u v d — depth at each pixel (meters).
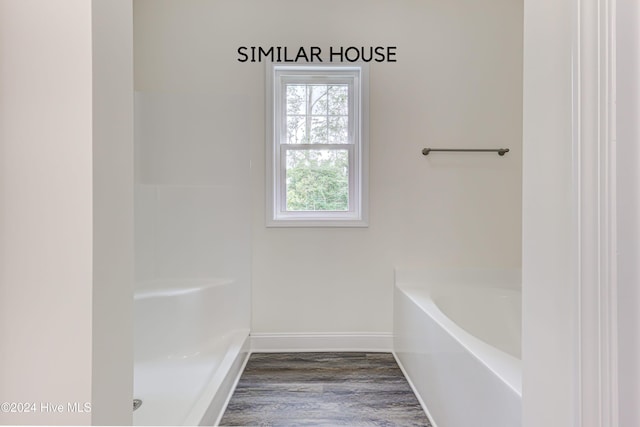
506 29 2.53
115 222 0.66
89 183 0.58
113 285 0.65
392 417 1.70
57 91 0.58
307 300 2.52
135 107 2.37
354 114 2.57
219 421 1.65
